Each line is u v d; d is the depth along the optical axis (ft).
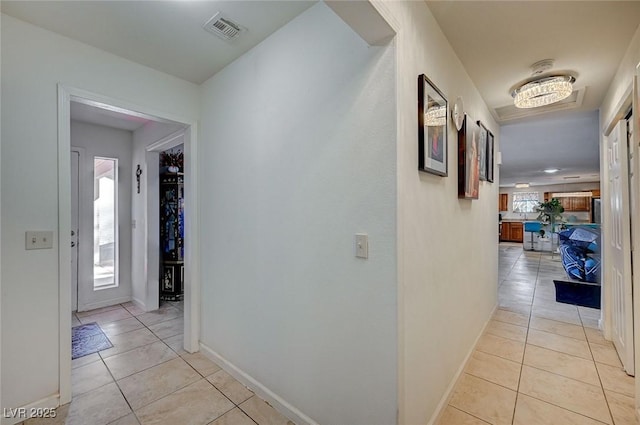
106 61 6.68
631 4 4.94
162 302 12.64
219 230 7.39
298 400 5.46
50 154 6.04
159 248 12.34
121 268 12.47
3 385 5.49
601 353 7.79
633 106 5.48
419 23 4.75
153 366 7.41
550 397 6.02
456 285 6.45
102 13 5.43
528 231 28.55
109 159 12.16
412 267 4.48
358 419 4.55
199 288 8.13
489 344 8.34
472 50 6.33
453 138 6.23
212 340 7.71
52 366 5.97
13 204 5.65
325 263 4.96
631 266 6.76
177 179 12.97
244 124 6.64
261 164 6.19
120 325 10.07
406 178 4.29
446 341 5.86
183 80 7.89
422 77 4.64
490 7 5.05
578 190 33.94
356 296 4.54
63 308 6.14
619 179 7.22
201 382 6.74
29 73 5.79
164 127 10.19
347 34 4.65
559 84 7.20
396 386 4.11
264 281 6.13
